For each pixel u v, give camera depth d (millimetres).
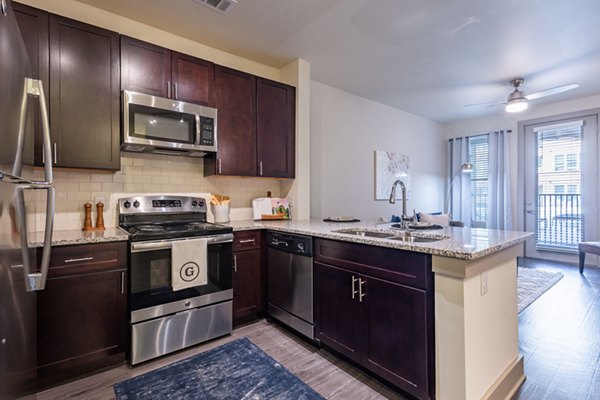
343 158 4199
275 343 2309
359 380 1846
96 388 1789
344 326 1959
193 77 2568
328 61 3287
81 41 2082
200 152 2652
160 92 2395
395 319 1649
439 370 1462
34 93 1261
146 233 2078
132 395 1037
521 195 5238
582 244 4066
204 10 2383
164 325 2100
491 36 2768
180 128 2432
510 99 3678
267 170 3031
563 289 3457
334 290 2031
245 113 2883
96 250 1903
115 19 2432
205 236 2277
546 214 5000
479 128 5703
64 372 1830
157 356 2076
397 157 5031
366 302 1810
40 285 1250
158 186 2684
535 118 5090
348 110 4266
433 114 5430
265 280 2713
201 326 2264
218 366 1223
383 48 2988
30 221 1411
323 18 2492
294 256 2373
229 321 2424
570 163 4770
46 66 1951
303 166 3285
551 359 2057
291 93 3227
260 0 2254
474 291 1441
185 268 2156
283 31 2686
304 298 2279
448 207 6004
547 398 1680
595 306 2949
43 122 1262
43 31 1947
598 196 4516
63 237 1912
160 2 2281
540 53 3105
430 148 5789
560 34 2736
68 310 1817
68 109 2025
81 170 2238
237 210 3152
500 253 1705
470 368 1407
